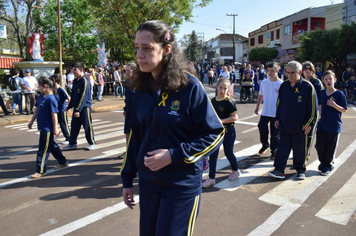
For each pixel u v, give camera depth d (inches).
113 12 658.8
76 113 265.0
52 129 208.2
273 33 1669.5
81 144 295.4
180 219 75.3
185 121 74.5
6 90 594.9
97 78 644.1
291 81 181.0
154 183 78.1
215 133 76.2
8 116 489.4
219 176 197.9
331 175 192.9
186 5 668.7
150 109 77.2
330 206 149.9
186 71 75.9
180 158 71.1
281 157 186.9
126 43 784.9
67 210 154.4
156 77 77.0
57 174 211.5
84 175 207.8
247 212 146.6
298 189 172.4
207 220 139.8
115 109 564.7
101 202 163.0
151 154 71.7
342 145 262.5
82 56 911.7
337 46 817.5
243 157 239.1
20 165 236.2
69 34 851.4
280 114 188.5
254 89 647.8
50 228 136.5
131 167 89.1
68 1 831.7
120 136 327.6
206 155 74.4
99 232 131.9
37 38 602.5
